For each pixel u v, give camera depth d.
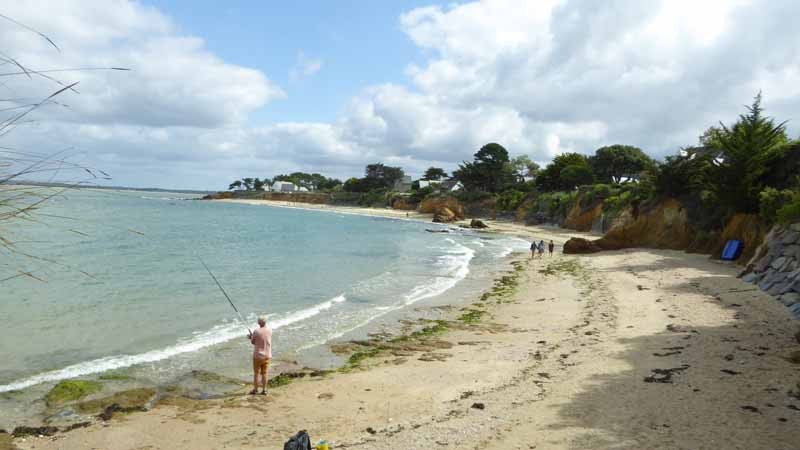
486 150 120.00
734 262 29.44
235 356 14.64
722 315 16.55
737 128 31.00
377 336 16.97
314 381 12.47
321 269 32.88
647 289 22.77
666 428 8.20
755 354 12.07
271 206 166.38
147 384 12.27
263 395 11.52
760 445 7.45
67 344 15.35
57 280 25.73
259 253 40.47
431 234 69.25
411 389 11.65
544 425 8.64
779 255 21.17
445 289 26.31
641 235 41.53
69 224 51.75
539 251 41.62
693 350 12.73
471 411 9.73
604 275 28.39
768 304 17.72
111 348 15.13
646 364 11.87
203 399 11.35
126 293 23.09
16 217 3.58
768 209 27.25
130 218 70.25
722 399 9.31
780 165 30.22
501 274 31.77
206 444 9.01
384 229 76.75
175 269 30.45
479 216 108.75
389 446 8.21
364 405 10.74
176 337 16.47
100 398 11.28
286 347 15.63
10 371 12.92
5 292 22.44
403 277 30.31
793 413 8.56
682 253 35.94
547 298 22.95
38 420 10.13
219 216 93.75
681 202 39.78
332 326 18.33
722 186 31.36
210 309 20.53
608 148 98.12
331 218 105.31
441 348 15.41
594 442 7.84
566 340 15.17
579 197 75.00
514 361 13.45
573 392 10.27
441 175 158.25
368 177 168.25
